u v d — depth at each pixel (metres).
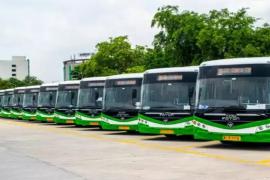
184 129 21.91
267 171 12.48
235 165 13.69
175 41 42.75
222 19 40.81
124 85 27.25
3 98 57.34
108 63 68.00
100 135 26.62
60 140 23.50
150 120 22.61
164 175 12.12
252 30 40.53
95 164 14.47
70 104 36.59
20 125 39.47
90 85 32.41
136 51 68.81
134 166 13.86
